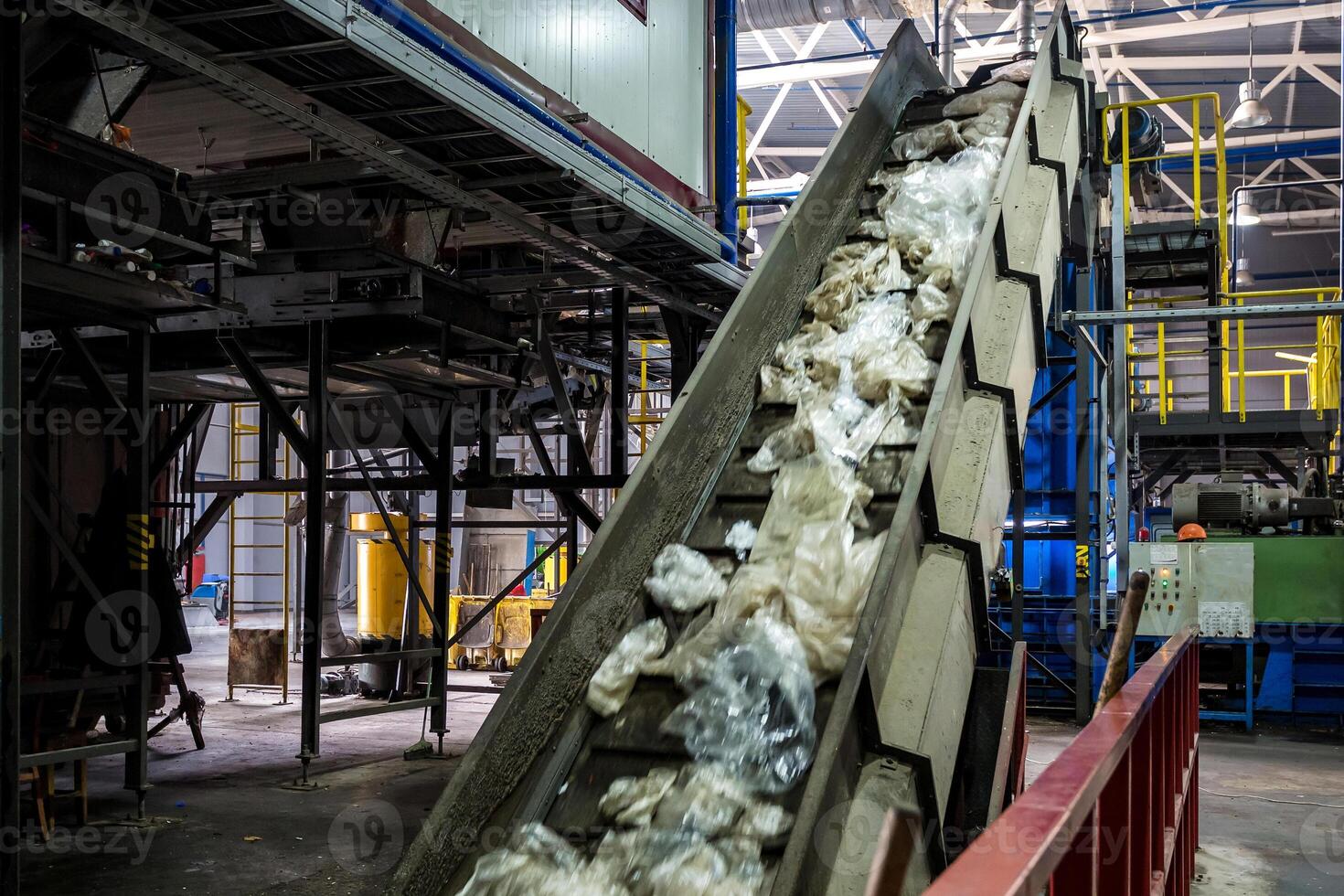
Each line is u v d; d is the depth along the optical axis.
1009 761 4.23
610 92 7.03
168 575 8.66
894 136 7.37
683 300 9.33
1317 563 10.88
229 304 7.02
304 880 5.73
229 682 12.59
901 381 4.90
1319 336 14.70
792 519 4.47
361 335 8.59
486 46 5.55
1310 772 8.81
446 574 9.70
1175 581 10.86
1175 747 4.57
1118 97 24.75
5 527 4.17
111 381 9.74
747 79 20.88
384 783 8.12
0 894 4.21
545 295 9.91
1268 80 23.77
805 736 3.55
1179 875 4.62
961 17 20.47
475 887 3.29
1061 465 11.95
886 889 1.16
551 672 3.80
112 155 5.56
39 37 4.47
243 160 7.38
